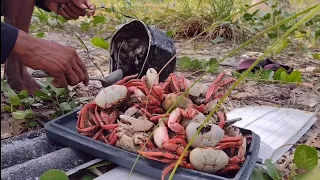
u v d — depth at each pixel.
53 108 0.98
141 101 0.67
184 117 0.63
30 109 0.92
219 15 1.92
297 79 1.16
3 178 0.62
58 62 0.68
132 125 0.64
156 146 0.63
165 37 0.90
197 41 1.86
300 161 0.68
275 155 0.77
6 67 1.03
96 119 0.70
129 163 0.63
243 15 1.94
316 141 0.86
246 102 1.10
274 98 1.13
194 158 0.59
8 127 0.89
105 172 0.68
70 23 2.07
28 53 0.67
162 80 0.88
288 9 2.21
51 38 1.79
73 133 0.69
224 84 0.72
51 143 0.74
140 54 0.89
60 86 0.71
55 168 0.66
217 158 0.59
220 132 0.61
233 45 1.73
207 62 1.37
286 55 1.65
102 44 1.18
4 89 0.94
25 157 0.71
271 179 0.69
